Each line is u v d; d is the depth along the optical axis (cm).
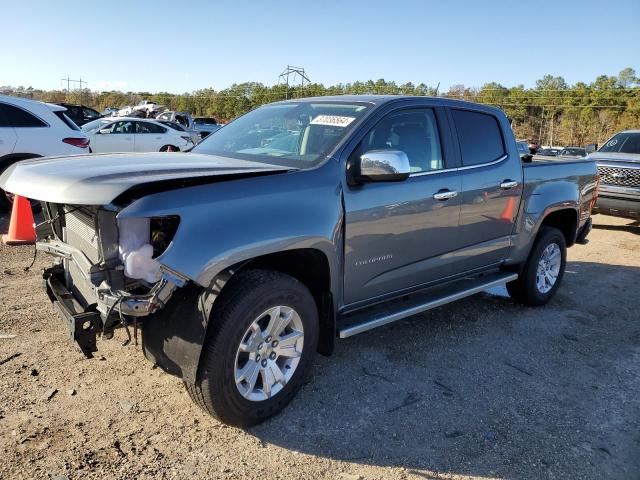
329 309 330
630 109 9594
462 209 412
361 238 339
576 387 373
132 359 368
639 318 521
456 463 283
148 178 257
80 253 289
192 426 298
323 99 411
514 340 449
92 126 1638
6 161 815
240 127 426
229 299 279
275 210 288
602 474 281
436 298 407
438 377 375
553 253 536
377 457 283
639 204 919
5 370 342
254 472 265
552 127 10381
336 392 345
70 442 277
